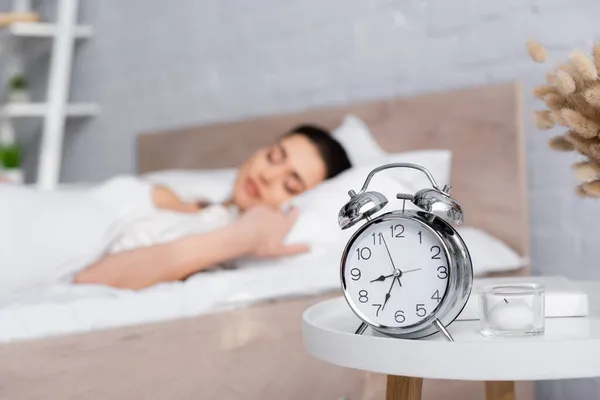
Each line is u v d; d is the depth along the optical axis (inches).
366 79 99.2
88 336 55.2
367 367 39.3
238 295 63.9
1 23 143.1
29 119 154.0
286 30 109.4
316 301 66.7
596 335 40.8
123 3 140.7
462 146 84.8
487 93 82.6
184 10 127.1
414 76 94.0
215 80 122.1
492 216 82.6
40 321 55.3
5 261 68.6
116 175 144.6
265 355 62.7
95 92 149.4
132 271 66.2
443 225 41.6
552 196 82.5
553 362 36.7
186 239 67.0
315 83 105.7
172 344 58.5
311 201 78.9
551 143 47.9
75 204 74.4
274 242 71.5
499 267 75.9
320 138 87.4
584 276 80.1
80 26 147.7
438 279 40.9
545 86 47.2
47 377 52.9
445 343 37.5
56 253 70.2
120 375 56.0
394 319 41.3
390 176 77.4
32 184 161.3
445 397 69.2
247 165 89.0
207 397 59.7
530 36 83.1
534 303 41.0
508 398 56.3
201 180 96.4
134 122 140.0
